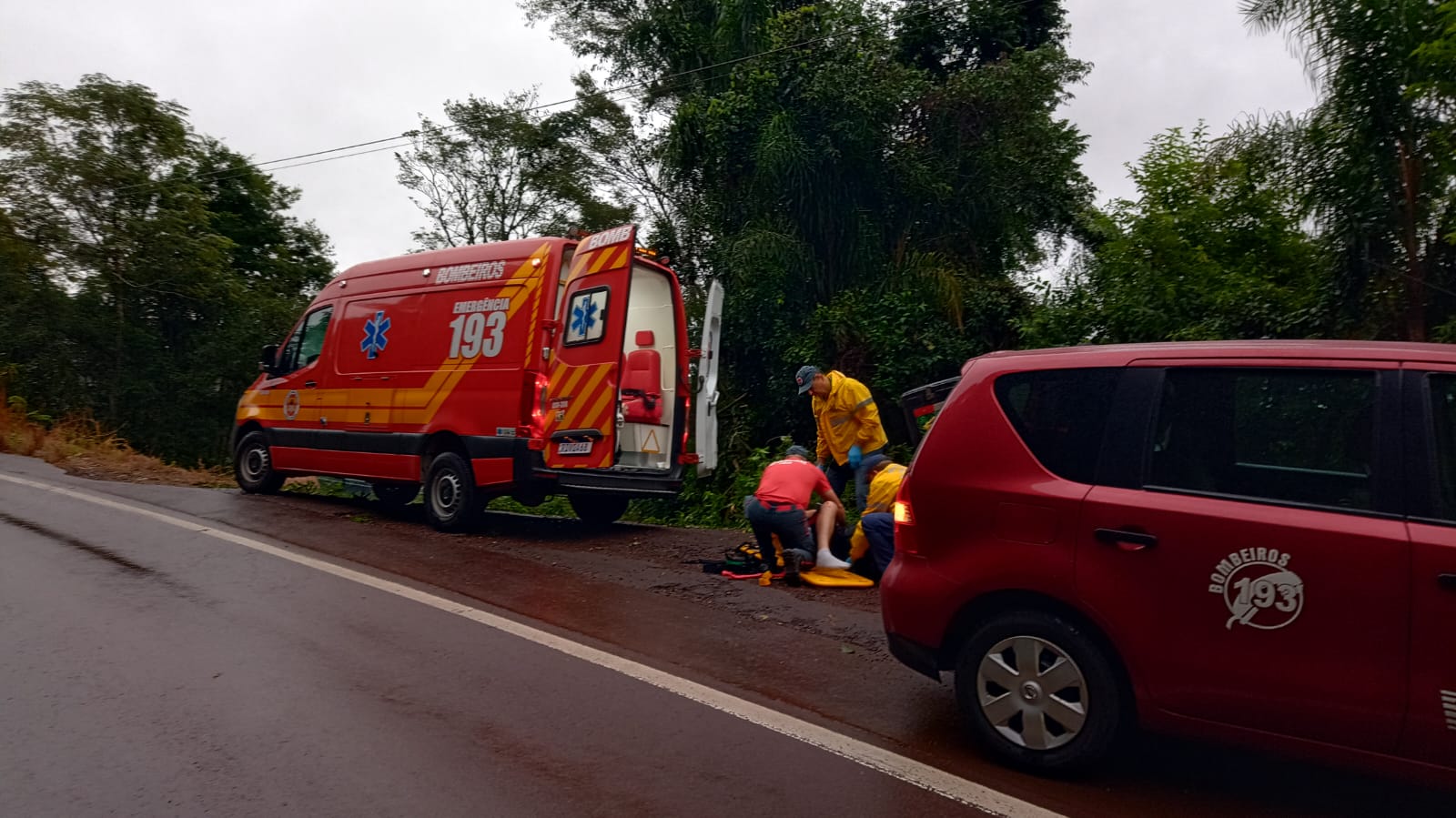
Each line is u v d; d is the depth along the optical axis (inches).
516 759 147.3
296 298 1273.4
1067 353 153.5
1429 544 117.8
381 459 364.5
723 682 186.1
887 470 277.4
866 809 133.3
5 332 912.3
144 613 217.9
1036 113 613.3
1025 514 145.6
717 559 306.3
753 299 583.2
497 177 1053.8
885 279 572.4
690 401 354.9
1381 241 335.9
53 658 185.8
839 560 277.4
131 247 967.6
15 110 935.7
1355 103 327.6
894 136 589.9
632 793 136.6
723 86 714.2
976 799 137.1
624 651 203.6
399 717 162.4
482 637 209.8
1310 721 123.7
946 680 190.1
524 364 325.7
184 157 1024.9
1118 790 141.2
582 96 856.3
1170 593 132.8
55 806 127.6
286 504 393.1
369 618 221.5
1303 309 365.7
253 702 166.4
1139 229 419.5
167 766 140.7
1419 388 125.5
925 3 674.8
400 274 370.6
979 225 613.9
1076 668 140.6
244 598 234.7
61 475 458.3
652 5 851.4
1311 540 124.4
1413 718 117.3
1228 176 416.8
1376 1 313.1
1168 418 140.6
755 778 142.7
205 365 1031.6
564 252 337.1
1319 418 130.9
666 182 697.0
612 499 380.5
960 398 159.0
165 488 424.5
